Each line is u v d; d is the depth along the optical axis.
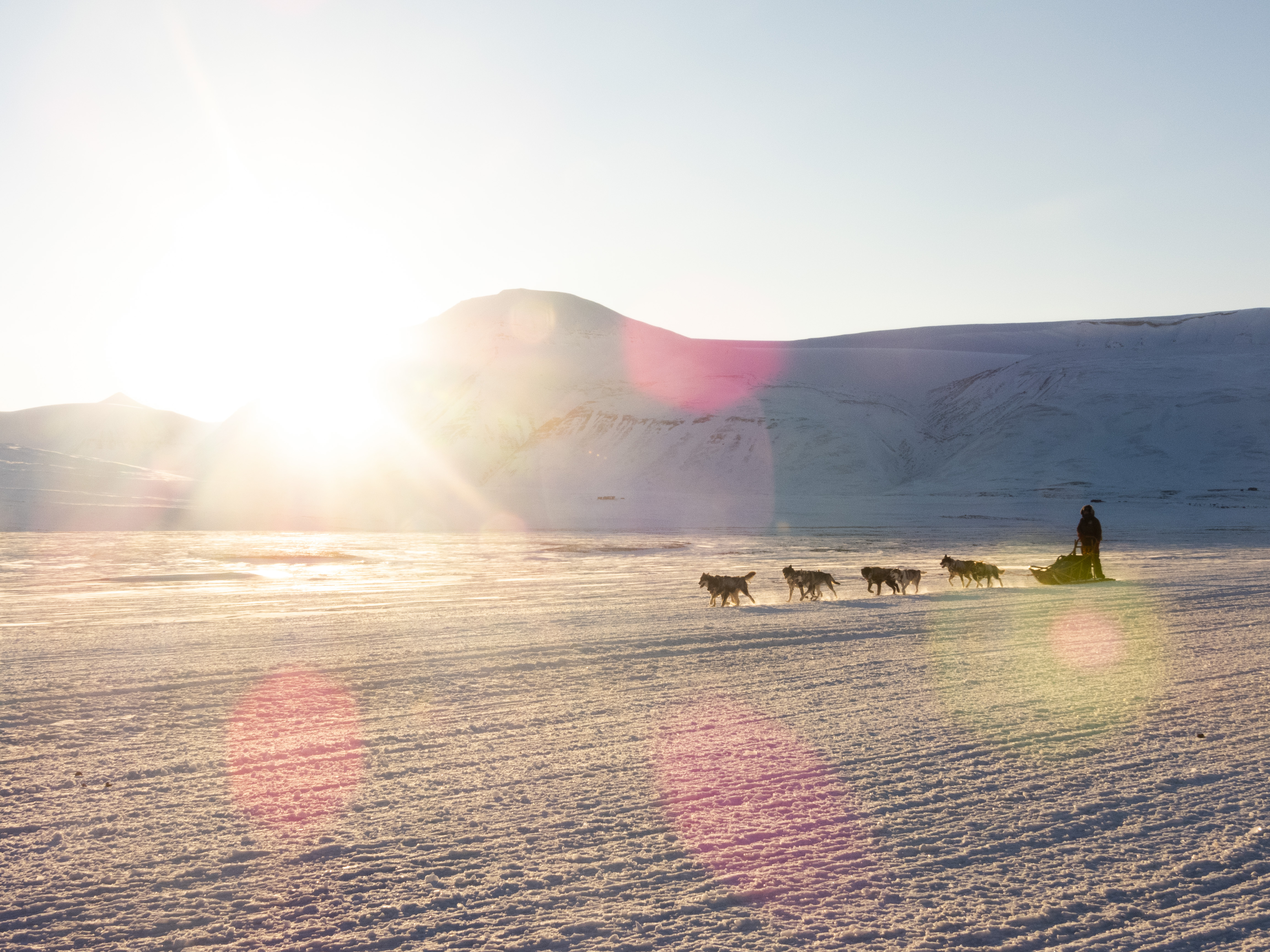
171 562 35.06
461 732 7.46
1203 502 88.31
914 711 8.06
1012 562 33.72
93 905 4.21
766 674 10.05
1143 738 7.07
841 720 7.77
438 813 5.46
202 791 5.93
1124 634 12.88
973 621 14.65
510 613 16.81
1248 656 10.80
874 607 17.16
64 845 4.96
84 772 6.39
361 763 6.56
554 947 3.78
